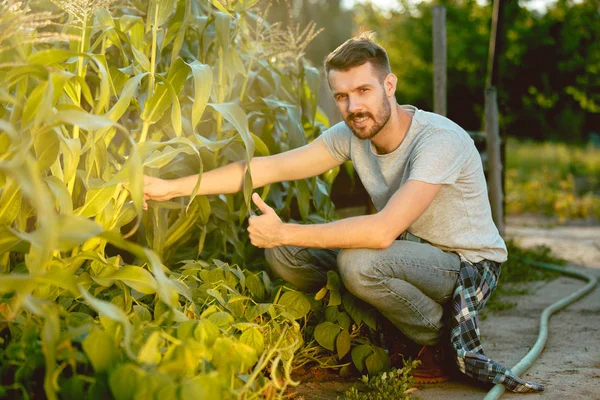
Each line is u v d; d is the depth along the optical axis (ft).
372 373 7.61
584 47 39.14
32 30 6.50
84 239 5.22
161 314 6.38
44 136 5.97
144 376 4.93
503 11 16.26
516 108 40.98
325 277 8.25
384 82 7.34
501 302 12.35
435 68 15.31
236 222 10.07
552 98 39.40
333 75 7.29
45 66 5.65
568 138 50.08
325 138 8.40
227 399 5.50
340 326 7.75
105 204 6.59
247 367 5.99
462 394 7.38
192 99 8.59
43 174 6.52
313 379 7.86
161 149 8.01
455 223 7.70
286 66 11.13
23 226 6.39
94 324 6.01
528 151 49.03
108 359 5.19
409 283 7.45
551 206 28.89
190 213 8.60
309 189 10.11
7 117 6.73
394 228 7.16
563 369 8.28
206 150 8.80
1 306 5.70
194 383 4.97
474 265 7.81
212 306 6.44
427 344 7.74
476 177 7.75
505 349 9.30
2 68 5.74
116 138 9.05
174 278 7.47
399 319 7.63
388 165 7.77
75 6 6.78
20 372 5.29
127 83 6.75
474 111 39.58
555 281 14.43
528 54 38.78
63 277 5.22
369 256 7.32
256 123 9.62
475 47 37.68
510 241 16.94
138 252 5.41
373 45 7.30
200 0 9.38
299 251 8.07
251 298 7.89
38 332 5.64
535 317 11.25
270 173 8.26
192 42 9.73
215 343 5.75
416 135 7.59
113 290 7.24
